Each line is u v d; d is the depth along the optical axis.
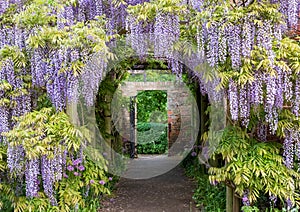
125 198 4.75
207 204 4.07
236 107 2.71
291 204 2.85
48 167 2.93
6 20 3.40
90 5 3.42
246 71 2.64
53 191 3.14
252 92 2.69
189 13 2.97
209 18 2.74
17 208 3.05
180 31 2.96
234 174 2.89
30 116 3.02
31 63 3.18
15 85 3.23
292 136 2.88
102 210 4.21
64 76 3.06
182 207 4.29
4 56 3.20
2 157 3.12
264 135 3.09
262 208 3.20
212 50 2.73
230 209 3.29
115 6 3.24
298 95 2.74
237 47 2.65
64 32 2.99
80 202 3.42
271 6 2.70
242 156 2.94
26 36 3.12
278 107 2.78
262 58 2.65
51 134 3.01
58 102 3.12
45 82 3.19
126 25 3.09
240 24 2.65
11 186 3.19
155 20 2.94
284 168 2.88
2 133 2.90
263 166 2.83
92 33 2.94
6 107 3.21
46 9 3.05
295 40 3.04
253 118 3.06
